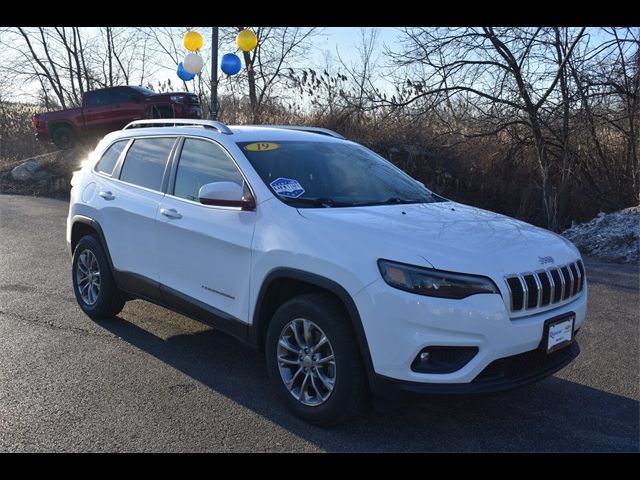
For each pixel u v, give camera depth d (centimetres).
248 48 1371
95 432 361
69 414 382
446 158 1602
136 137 552
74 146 1911
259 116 1884
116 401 402
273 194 412
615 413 406
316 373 369
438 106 1605
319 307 362
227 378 445
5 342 506
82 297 583
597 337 562
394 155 1605
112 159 571
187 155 487
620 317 625
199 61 1388
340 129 1719
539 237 392
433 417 393
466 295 327
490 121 1561
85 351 491
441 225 384
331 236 363
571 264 384
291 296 407
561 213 1417
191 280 455
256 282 398
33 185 1775
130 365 464
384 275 334
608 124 1485
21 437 354
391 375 333
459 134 1599
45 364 462
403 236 354
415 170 1580
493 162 1573
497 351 330
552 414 403
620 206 1455
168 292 475
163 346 507
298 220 386
